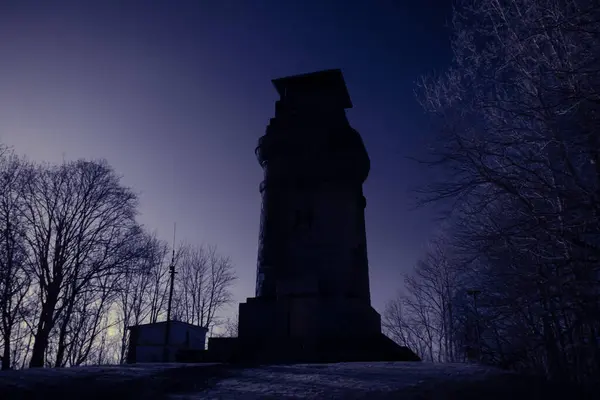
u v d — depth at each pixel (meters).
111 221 27.30
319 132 17.23
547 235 11.05
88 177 27.17
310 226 16.02
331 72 17.92
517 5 12.20
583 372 10.61
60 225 25.66
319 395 7.53
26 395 8.09
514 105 11.73
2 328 24.31
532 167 11.86
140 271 28.25
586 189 10.23
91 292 28.03
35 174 26.59
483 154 11.80
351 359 13.05
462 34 13.18
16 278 24.38
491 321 13.35
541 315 11.30
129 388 8.70
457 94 12.74
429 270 31.39
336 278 15.25
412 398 7.45
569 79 10.45
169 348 27.22
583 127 9.88
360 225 16.80
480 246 12.15
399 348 13.62
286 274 15.45
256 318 14.59
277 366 10.76
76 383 8.89
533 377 9.74
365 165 17.16
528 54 11.62
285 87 18.58
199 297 38.56
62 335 25.52
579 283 10.03
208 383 8.94
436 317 32.50
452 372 9.42
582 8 10.21
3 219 25.00
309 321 14.29
